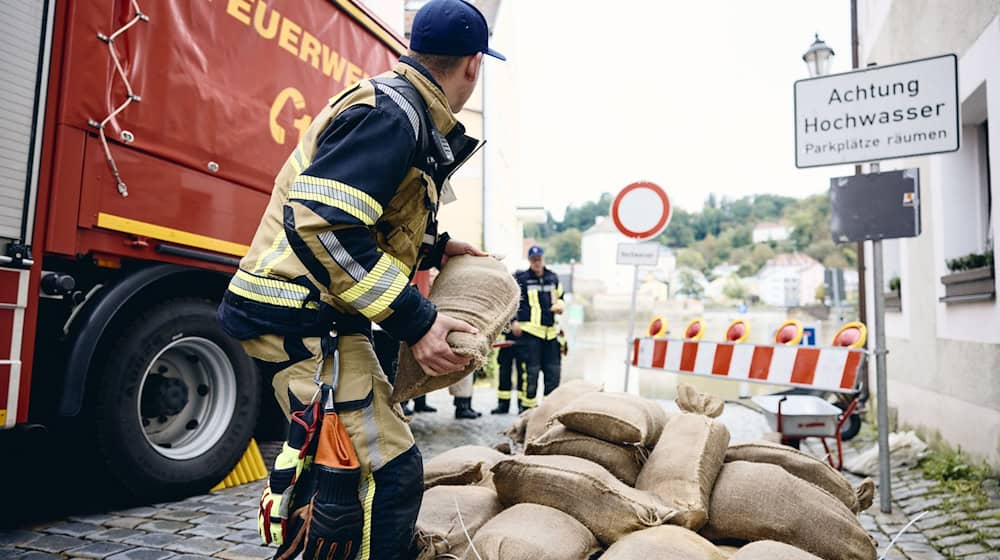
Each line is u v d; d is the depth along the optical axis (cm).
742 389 852
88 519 365
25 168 312
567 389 326
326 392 169
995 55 487
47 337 349
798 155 465
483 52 193
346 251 160
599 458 259
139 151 367
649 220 746
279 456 170
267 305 171
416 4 1537
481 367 179
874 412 796
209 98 409
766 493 236
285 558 169
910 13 706
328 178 161
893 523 406
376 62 582
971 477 497
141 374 380
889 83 443
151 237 373
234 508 396
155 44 374
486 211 1736
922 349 664
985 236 602
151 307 387
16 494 402
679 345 668
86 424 359
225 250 425
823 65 750
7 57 305
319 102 506
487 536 203
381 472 175
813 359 556
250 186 444
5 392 304
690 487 231
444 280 209
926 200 670
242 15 432
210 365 432
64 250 328
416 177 180
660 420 283
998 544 352
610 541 219
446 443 656
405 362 189
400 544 177
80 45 334
